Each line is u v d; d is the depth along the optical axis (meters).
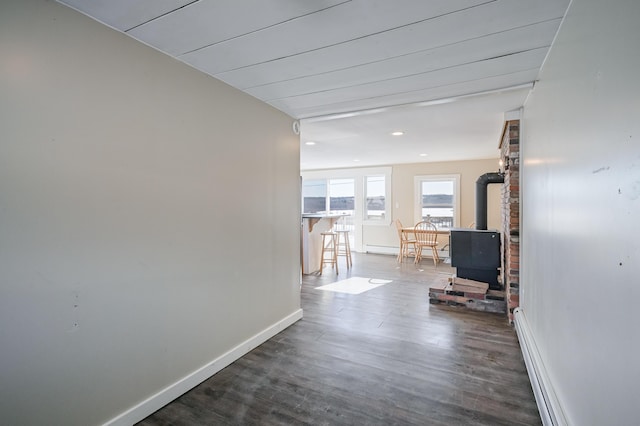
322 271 5.54
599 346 1.02
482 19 1.44
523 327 2.47
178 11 1.37
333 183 8.32
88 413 1.46
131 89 1.61
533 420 1.68
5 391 1.21
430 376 2.11
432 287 3.72
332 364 2.27
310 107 2.75
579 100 1.24
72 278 1.39
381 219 7.61
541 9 1.36
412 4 1.32
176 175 1.85
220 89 2.17
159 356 1.78
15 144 1.21
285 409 1.78
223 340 2.23
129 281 1.62
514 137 2.94
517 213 2.95
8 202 1.20
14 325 1.22
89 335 1.46
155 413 1.74
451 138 4.24
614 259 0.92
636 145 0.79
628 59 0.84
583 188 1.18
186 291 1.93
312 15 1.40
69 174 1.37
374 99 2.55
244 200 2.41
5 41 1.18
